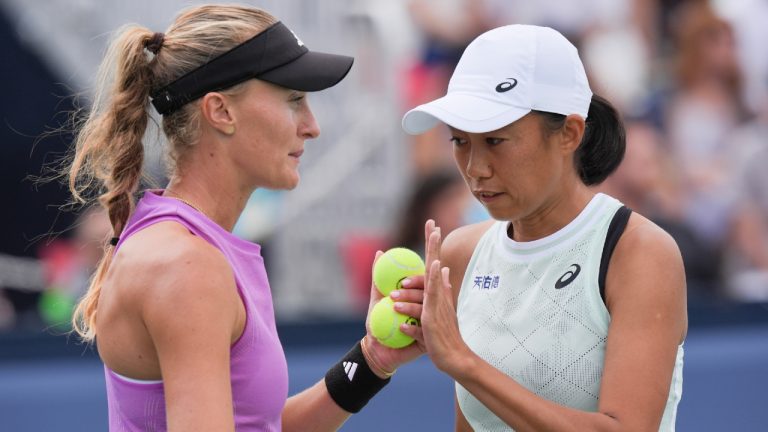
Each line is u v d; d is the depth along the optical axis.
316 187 23.11
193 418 8.00
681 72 26.36
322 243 22.95
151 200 9.01
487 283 10.21
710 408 20.00
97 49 23.44
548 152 9.30
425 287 9.05
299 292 22.78
